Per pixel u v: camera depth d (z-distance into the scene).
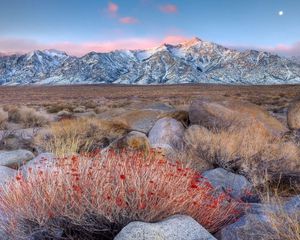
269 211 3.80
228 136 8.52
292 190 6.03
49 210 3.54
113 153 4.89
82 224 3.45
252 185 6.16
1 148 9.05
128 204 3.60
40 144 9.12
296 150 7.95
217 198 4.41
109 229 3.47
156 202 3.71
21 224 3.63
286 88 99.19
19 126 16.05
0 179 5.42
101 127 10.67
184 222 3.42
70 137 9.32
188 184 4.06
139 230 3.22
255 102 38.09
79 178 3.85
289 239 3.29
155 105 20.28
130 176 3.92
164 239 3.20
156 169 4.18
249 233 3.62
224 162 7.30
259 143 8.00
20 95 97.94
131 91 119.00
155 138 9.56
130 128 11.40
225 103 11.00
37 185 3.84
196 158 7.51
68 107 32.03
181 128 9.85
